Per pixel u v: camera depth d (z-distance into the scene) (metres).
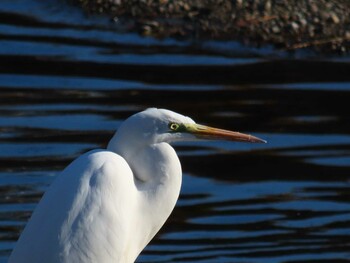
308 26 18.86
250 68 17.12
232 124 14.41
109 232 7.88
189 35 18.45
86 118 14.19
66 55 17.00
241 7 19.20
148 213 8.42
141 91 15.56
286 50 18.12
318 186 12.63
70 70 16.27
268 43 18.36
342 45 18.39
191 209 11.96
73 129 13.76
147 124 8.24
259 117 14.77
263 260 10.84
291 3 19.41
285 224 11.68
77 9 19.33
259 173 12.93
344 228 11.62
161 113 8.28
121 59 17.03
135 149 8.30
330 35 18.70
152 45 17.92
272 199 12.27
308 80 16.69
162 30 18.55
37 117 14.14
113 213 7.91
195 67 16.97
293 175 12.91
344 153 13.59
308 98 15.74
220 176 12.80
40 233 7.76
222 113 14.84
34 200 11.76
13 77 15.78
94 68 16.47
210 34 18.50
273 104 15.38
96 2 19.44
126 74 16.33
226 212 11.91
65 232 7.73
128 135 8.25
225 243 11.20
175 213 11.85
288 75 16.91
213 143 13.84
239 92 15.87
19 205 11.62
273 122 14.60
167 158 8.34
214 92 15.78
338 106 15.44
